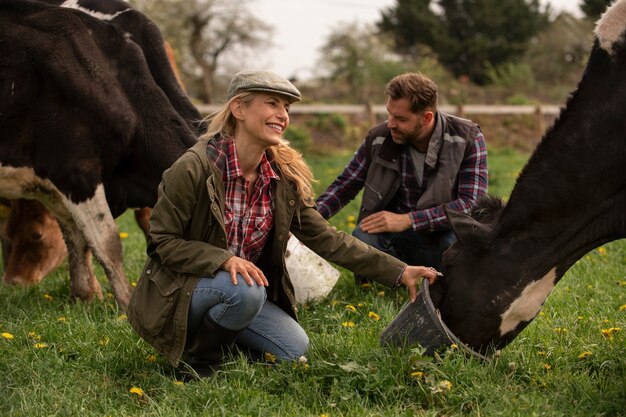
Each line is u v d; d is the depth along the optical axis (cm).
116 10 587
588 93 345
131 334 411
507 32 4331
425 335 356
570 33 3838
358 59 2847
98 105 498
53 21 512
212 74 3466
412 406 319
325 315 450
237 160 349
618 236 359
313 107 1856
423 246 512
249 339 373
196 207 349
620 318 434
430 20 4212
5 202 611
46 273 604
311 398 329
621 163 343
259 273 346
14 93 498
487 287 357
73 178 496
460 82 3023
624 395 321
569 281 523
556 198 350
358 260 372
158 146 511
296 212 367
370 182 504
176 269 347
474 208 382
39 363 374
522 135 2317
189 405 328
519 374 354
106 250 502
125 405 336
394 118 468
